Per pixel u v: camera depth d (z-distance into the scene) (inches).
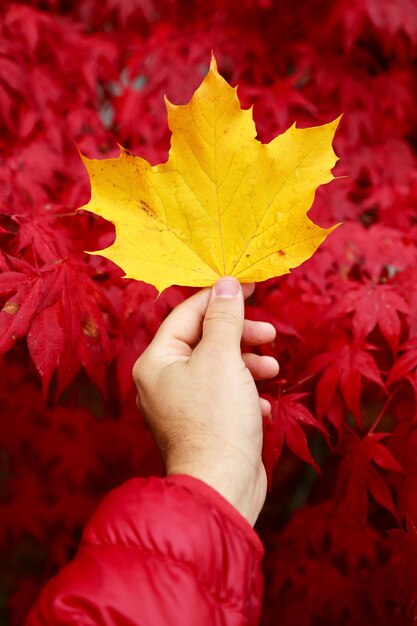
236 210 20.0
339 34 34.3
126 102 31.8
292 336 25.4
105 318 24.3
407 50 37.2
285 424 23.1
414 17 31.9
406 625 22.6
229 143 19.6
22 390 32.2
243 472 18.8
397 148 33.9
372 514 28.6
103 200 19.7
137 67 32.8
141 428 31.3
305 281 26.8
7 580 39.9
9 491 34.2
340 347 24.2
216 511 17.4
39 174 28.2
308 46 34.2
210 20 35.6
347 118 33.2
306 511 30.5
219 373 19.2
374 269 26.5
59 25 33.4
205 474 18.4
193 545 16.7
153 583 16.3
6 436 32.5
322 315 24.9
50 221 25.1
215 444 18.7
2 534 33.9
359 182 34.5
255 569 17.6
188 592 16.3
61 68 31.9
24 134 29.1
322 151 19.5
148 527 16.8
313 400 27.2
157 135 31.3
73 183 29.4
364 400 29.8
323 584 29.9
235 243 20.2
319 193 30.5
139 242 19.8
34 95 29.9
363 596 29.6
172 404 19.4
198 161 19.7
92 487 33.9
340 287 25.8
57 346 21.0
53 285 21.5
